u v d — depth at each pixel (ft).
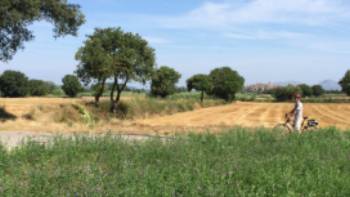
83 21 110.22
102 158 35.35
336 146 46.14
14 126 86.79
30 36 106.63
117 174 27.55
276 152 41.27
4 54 105.81
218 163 31.73
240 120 159.12
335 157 38.65
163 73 266.77
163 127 93.04
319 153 40.40
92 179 25.68
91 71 147.84
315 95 486.79
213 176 27.14
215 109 249.55
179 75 277.23
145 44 155.22
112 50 153.07
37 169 29.17
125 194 22.95
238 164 31.37
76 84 310.86
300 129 66.28
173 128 89.92
